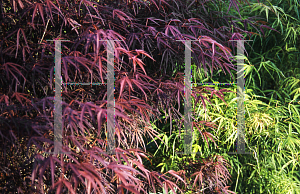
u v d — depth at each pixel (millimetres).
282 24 1907
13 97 981
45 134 872
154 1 1263
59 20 1131
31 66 1016
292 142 1651
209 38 1175
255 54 1979
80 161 898
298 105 1780
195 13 1512
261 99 1958
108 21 1223
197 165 1379
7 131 852
